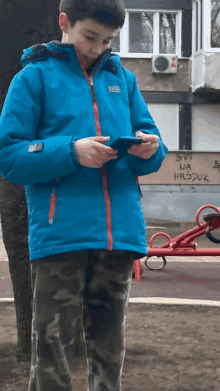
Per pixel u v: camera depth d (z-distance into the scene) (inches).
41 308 66.0
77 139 65.5
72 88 68.3
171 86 807.7
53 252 64.1
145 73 804.6
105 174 67.1
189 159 797.9
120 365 71.4
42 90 67.9
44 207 65.8
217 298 214.5
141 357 125.3
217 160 801.6
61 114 67.1
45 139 64.9
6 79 115.6
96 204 65.5
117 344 70.5
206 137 813.9
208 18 787.4
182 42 808.3
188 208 794.2
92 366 71.7
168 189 792.3
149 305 185.2
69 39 69.7
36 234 66.1
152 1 800.3
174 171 794.2
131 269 71.5
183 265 319.0
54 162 62.4
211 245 462.6
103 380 70.7
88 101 68.5
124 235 66.6
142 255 70.9
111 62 73.0
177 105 810.2
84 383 108.1
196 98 810.8
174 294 221.3
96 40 67.4
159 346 134.3
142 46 809.5
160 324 157.5
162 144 74.1
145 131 72.3
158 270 295.0
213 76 791.1
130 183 69.6
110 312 70.0
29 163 63.1
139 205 70.5
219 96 812.0
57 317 65.5
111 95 71.2
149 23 808.3
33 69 68.3
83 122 67.4
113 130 68.9
